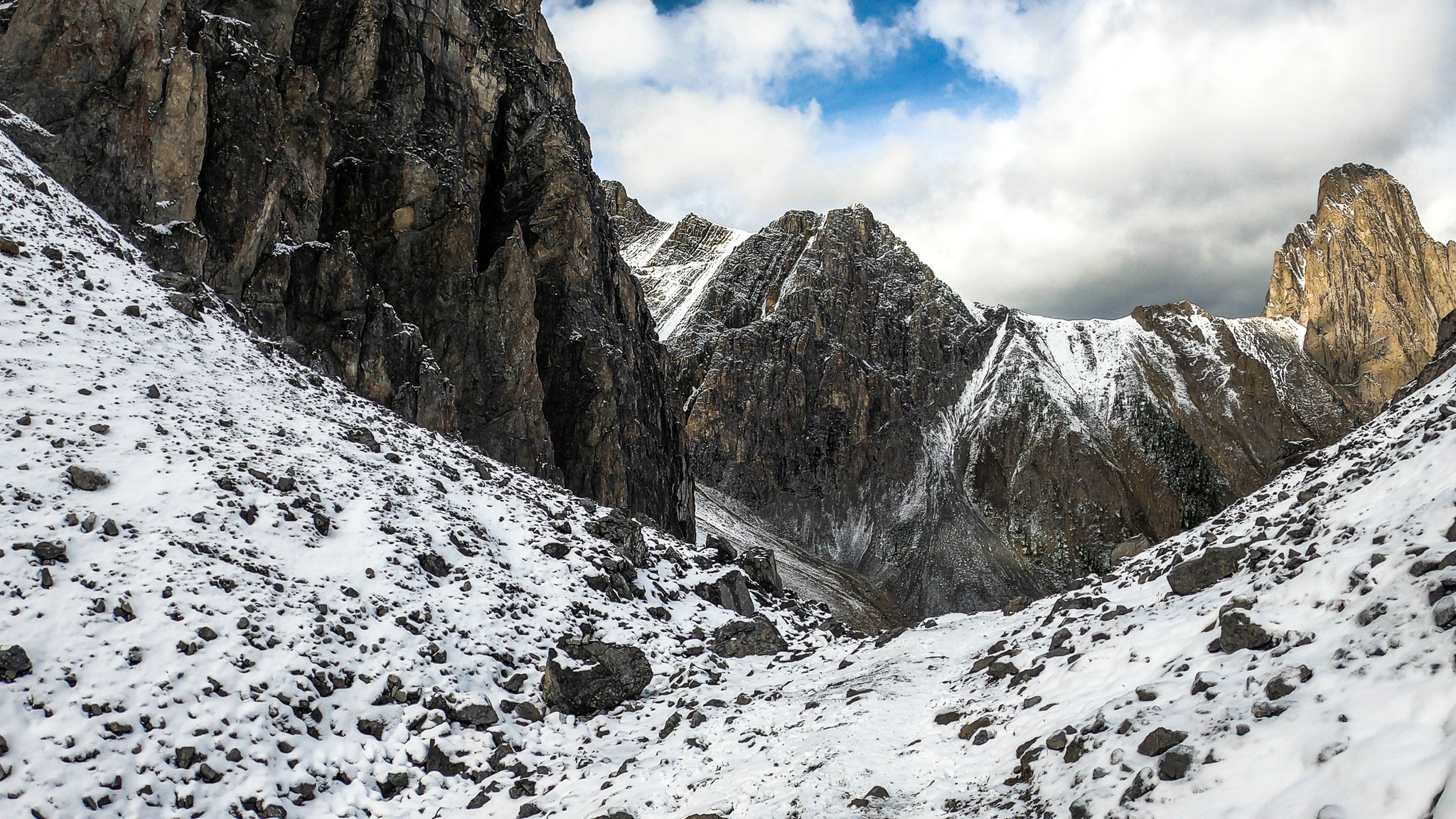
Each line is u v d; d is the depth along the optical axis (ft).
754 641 98.43
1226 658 39.70
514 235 196.95
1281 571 46.44
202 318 114.73
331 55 186.09
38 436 71.20
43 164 124.98
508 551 97.04
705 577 123.44
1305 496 66.90
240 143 146.92
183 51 139.33
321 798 51.52
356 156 183.01
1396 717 28.53
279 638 61.87
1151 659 45.29
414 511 92.12
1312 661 34.55
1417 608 33.17
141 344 97.09
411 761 57.67
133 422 79.46
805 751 49.55
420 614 73.67
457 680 68.08
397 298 179.01
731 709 65.82
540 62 262.26
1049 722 43.39
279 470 84.28
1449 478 45.34
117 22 134.21
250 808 48.37
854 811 40.40
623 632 90.02
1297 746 29.78
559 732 64.95
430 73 205.46
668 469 278.46
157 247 129.49
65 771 44.65
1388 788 25.40
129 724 49.01
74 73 130.82
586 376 231.91
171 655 55.26
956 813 38.14
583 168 269.85
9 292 90.99
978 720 47.70
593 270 247.91
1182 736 33.55
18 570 56.54
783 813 41.55
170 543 65.21
